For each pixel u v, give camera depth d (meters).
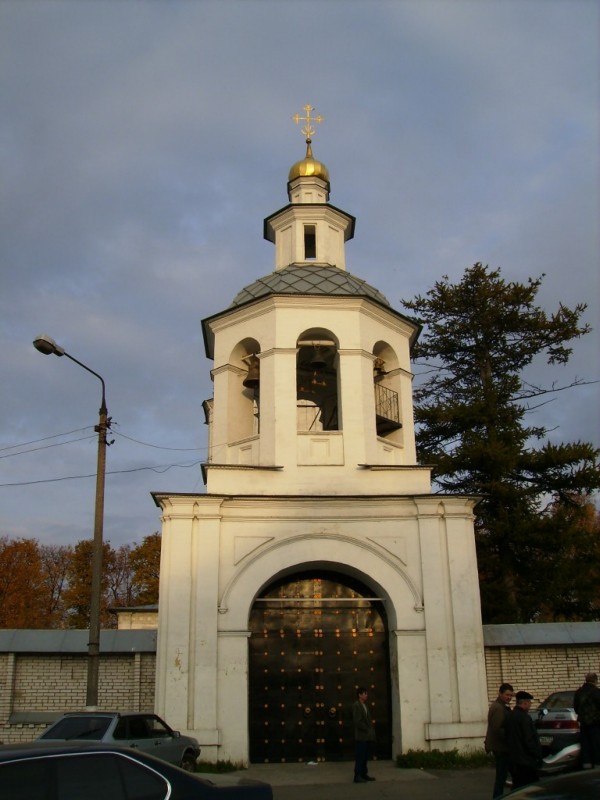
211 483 18.25
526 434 28.02
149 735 13.91
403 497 18.23
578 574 25.58
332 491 18.47
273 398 19.05
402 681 17.17
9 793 6.13
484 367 30.34
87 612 53.91
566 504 27.52
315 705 17.80
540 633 19.09
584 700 12.63
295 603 18.48
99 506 15.29
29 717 18.16
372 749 17.53
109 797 6.45
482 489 26.92
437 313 31.14
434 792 13.70
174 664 16.70
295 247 23.00
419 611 17.62
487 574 26.61
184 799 6.75
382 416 19.98
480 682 17.22
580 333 29.83
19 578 48.91
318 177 24.41
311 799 13.27
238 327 20.41
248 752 16.61
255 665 17.95
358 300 19.84
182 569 17.33
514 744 11.02
